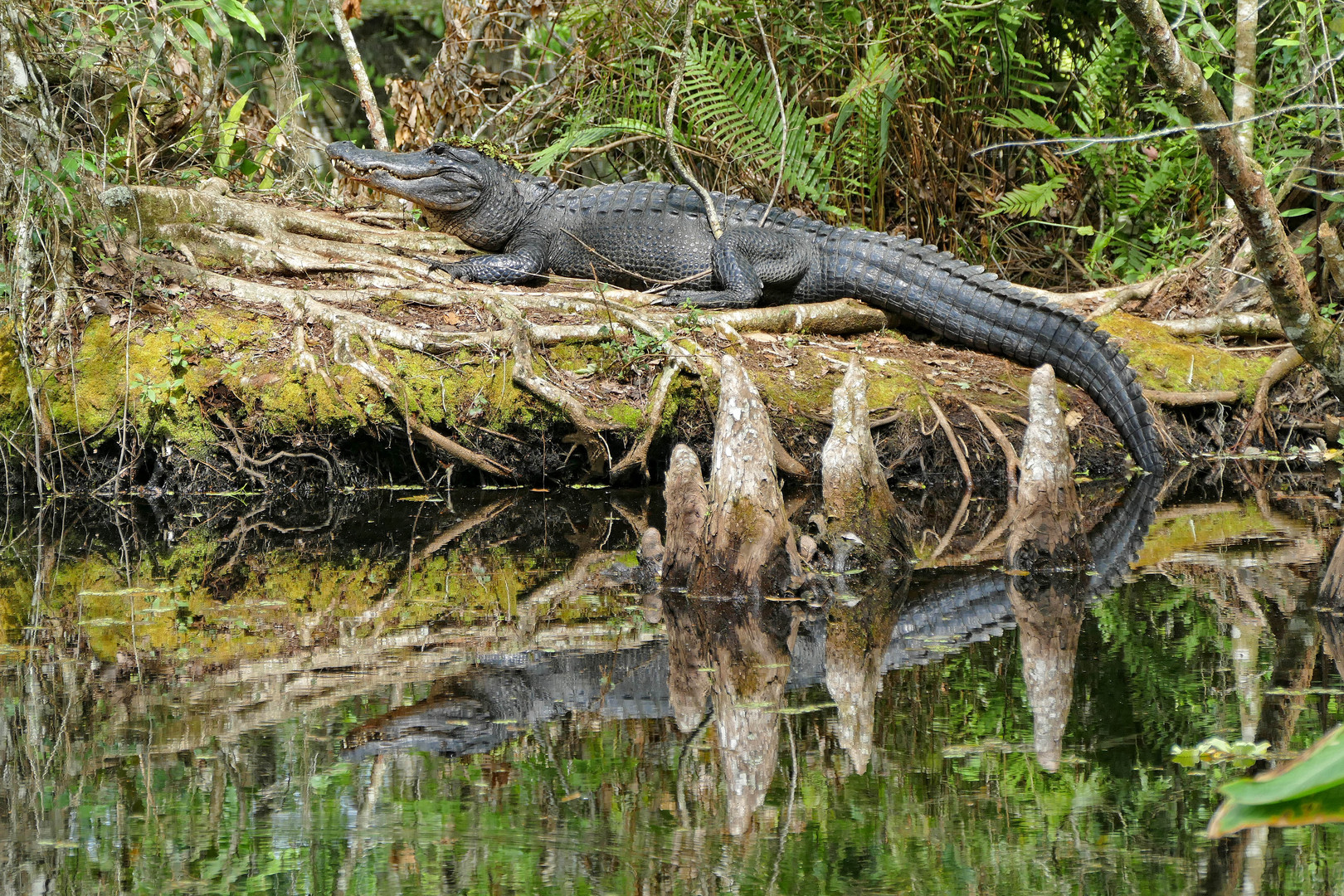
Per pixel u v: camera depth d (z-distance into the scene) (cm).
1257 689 544
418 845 397
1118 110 1583
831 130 1567
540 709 538
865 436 840
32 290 1145
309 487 1151
